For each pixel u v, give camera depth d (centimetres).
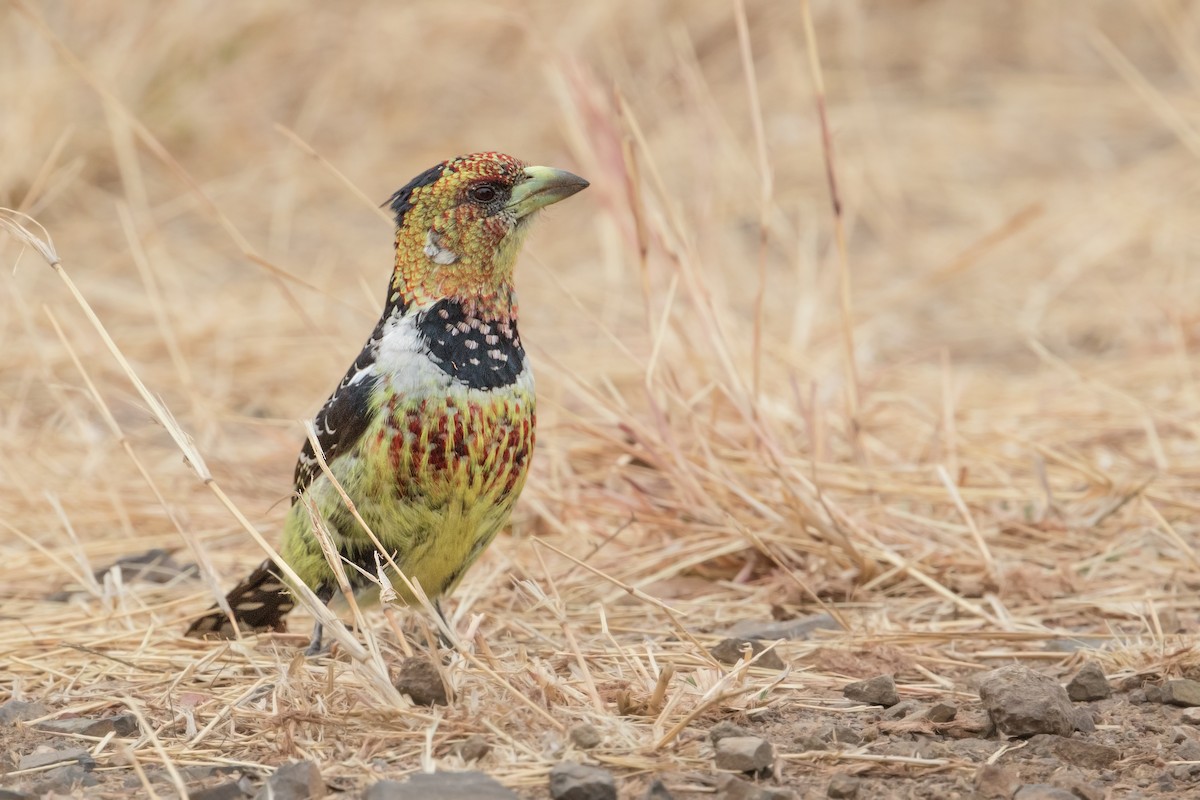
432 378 981
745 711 934
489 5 2906
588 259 2294
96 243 2247
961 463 1509
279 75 2778
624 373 1802
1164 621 1133
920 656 1062
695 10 3027
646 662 1033
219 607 1093
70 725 931
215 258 2261
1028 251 2295
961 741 902
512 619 1142
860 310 2088
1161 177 2517
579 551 1341
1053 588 1204
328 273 2150
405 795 780
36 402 1734
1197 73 2773
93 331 1898
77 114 2484
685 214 2300
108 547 1347
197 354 1894
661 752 865
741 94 2895
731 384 1420
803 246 2255
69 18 2544
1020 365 1902
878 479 1436
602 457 1511
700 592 1254
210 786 832
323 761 863
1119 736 912
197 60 2675
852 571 1244
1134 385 1775
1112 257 2248
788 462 1370
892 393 1747
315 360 1880
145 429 1659
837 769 861
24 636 1127
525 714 901
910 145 2764
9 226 1008
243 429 1711
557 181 1017
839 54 3109
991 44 3262
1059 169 2644
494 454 997
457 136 2734
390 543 1009
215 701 959
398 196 1023
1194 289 2084
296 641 1106
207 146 2608
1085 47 3241
